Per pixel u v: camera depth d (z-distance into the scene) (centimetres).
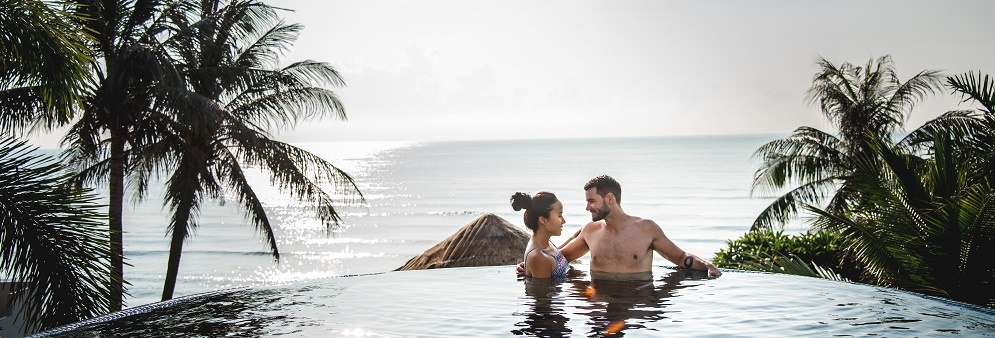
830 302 512
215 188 1677
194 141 1569
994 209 751
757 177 1948
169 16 1526
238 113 1659
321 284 613
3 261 717
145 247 5022
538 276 629
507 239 962
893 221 828
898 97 1828
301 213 7144
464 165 15800
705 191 8394
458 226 6238
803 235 1266
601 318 470
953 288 784
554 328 446
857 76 1886
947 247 781
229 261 4512
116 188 1513
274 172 1633
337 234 5772
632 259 649
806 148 1894
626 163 14525
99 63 1431
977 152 938
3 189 721
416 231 5962
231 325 461
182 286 3712
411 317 480
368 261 4581
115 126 1485
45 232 728
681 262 655
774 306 500
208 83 1556
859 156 912
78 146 1541
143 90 1431
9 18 737
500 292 564
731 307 498
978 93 977
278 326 457
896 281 816
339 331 444
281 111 1688
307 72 1689
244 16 1584
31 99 1184
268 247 5019
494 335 431
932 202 810
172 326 458
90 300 744
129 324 464
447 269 687
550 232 645
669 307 499
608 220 662
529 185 10356
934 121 1561
